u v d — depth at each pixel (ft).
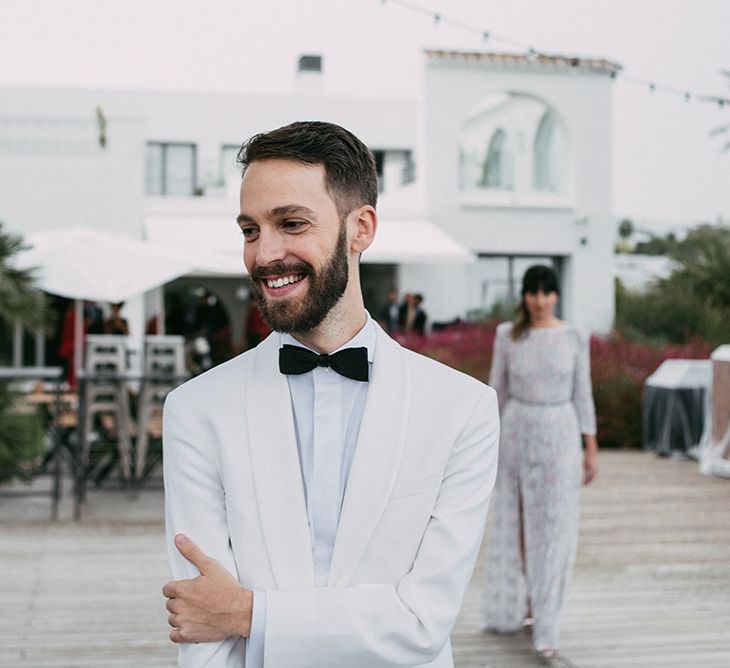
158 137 80.89
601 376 40.04
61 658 14.49
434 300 67.10
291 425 5.66
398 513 5.55
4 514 25.31
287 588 5.44
